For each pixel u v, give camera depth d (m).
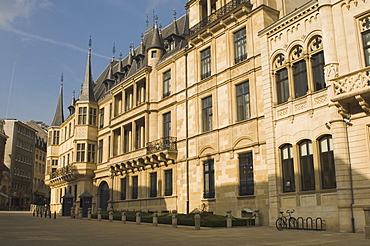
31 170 95.44
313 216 19.19
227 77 26.59
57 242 13.22
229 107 25.92
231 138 25.38
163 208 30.89
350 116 17.58
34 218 34.06
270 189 21.70
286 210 20.75
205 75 29.28
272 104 22.52
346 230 16.72
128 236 15.66
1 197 78.44
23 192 89.50
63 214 39.88
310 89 20.28
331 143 19.00
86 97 45.47
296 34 21.61
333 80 17.84
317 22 20.41
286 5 26.14
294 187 20.67
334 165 18.64
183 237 15.12
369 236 13.77
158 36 36.09
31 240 13.80
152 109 33.72
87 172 43.56
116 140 39.88
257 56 24.47
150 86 34.56
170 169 31.14
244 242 13.16
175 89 32.03
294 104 21.22
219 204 25.58
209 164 27.30
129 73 41.81
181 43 34.59
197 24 29.69
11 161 85.62
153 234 16.59
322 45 20.06
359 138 17.14
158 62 34.84
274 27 22.97
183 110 30.58
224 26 27.53
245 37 26.06
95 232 17.80
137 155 34.28
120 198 37.56
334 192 18.31
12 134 87.31
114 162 38.22
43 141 107.44
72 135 49.91
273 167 21.72
